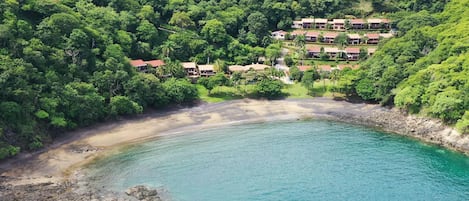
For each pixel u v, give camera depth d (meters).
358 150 135.62
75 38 159.50
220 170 121.56
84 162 124.56
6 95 128.88
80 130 143.75
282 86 186.75
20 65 135.38
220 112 169.25
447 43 168.88
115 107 152.00
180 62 199.25
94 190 108.00
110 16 195.25
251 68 198.62
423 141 142.38
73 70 153.38
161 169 121.38
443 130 143.62
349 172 120.88
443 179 116.94
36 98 134.88
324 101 179.75
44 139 132.00
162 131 150.88
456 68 152.62
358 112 169.00
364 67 188.88
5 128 124.56
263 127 156.12
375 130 152.88
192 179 115.94
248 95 183.50
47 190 106.75
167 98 167.12
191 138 145.38
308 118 165.25
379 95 170.50
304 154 132.62
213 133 150.12
